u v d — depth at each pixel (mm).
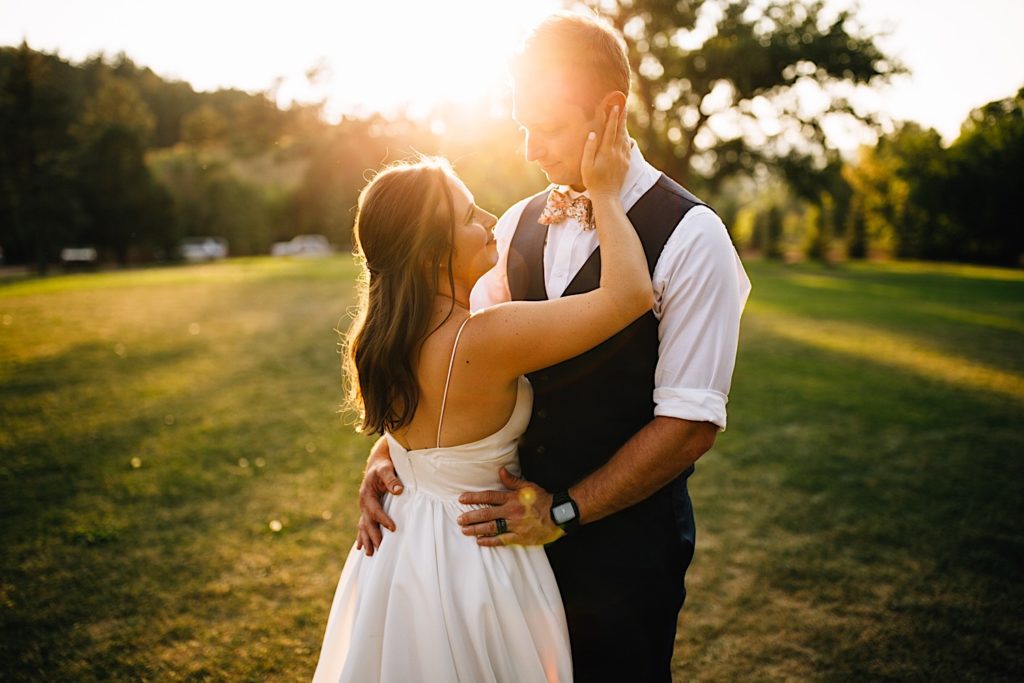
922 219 37656
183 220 39281
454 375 1453
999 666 2527
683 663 2588
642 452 1463
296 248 41562
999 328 10609
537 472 1691
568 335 1400
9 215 30766
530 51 1520
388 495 1682
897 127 19719
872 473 4387
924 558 3303
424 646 1485
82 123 36281
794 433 5219
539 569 1584
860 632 2742
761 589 3062
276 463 4648
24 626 2812
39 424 5461
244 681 2518
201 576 3207
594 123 1504
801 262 37438
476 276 1521
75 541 3535
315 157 33312
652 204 1558
